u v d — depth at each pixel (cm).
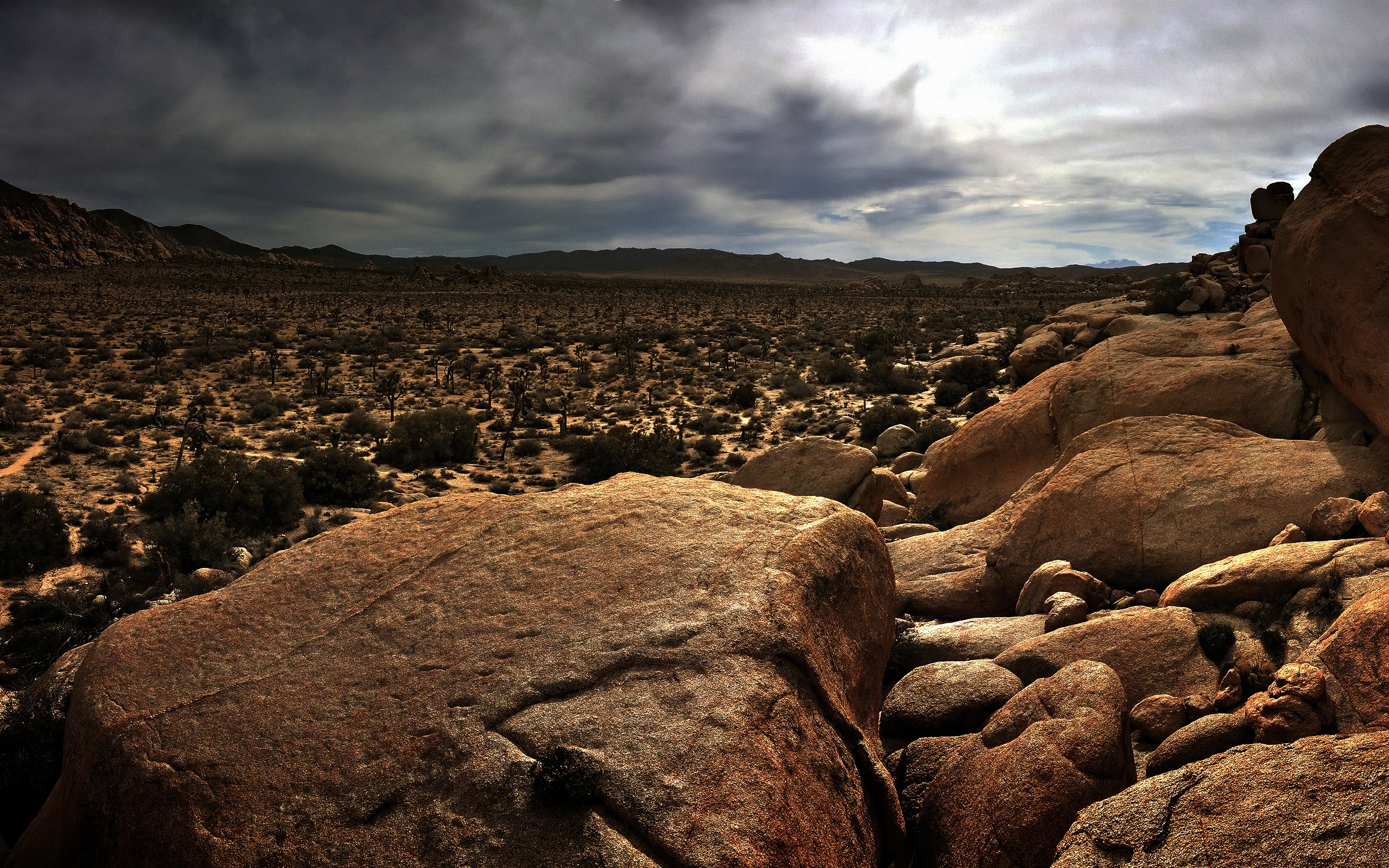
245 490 3678
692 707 694
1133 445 1614
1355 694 770
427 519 1019
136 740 733
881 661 955
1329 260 1450
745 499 1005
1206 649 1035
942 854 764
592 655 754
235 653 820
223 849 645
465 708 717
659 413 6269
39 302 12588
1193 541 1407
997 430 2309
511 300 17038
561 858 598
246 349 9000
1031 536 1578
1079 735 738
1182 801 605
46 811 859
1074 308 6366
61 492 3847
